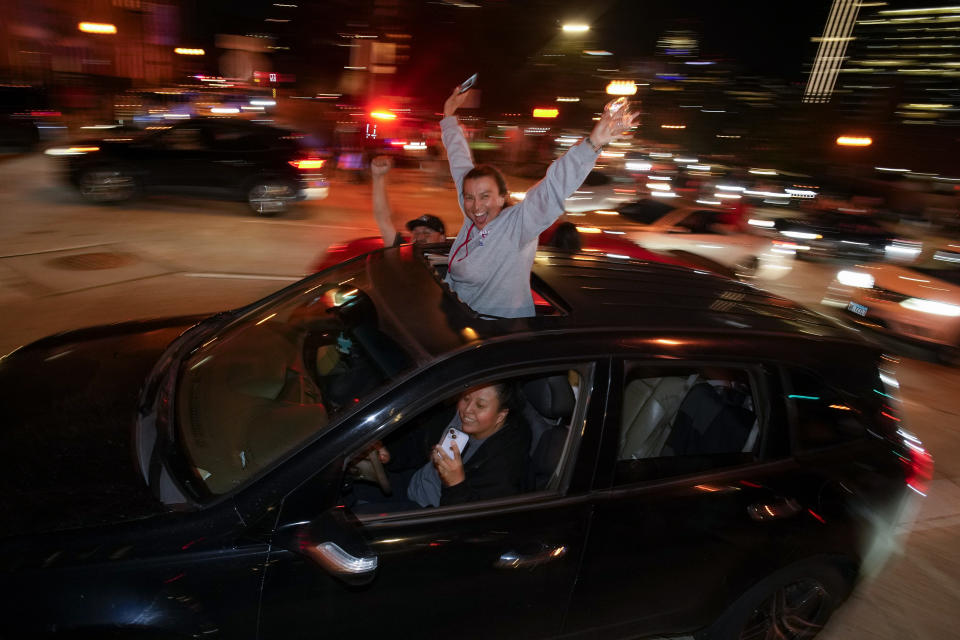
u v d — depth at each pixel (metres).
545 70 29.77
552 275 2.78
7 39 28.12
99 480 1.99
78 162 11.18
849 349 2.78
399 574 2.02
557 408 2.37
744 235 14.34
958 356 7.73
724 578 2.55
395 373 2.08
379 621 2.05
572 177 2.36
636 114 2.29
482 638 2.23
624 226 14.62
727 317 2.68
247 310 2.87
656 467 2.38
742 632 2.79
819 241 14.53
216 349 2.63
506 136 25.31
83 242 8.87
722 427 2.68
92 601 1.73
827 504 2.62
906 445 2.89
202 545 1.84
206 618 1.84
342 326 2.46
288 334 2.63
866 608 3.51
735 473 2.49
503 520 2.14
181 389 2.37
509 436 2.42
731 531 2.47
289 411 2.20
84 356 2.72
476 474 2.36
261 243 9.77
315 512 1.91
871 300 8.42
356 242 5.86
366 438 1.97
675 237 13.26
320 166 12.43
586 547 2.25
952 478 5.01
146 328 3.06
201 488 1.97
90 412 2.30
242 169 11.59
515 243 2.49
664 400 2.76
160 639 1.78
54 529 1.83
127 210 11.26
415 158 18.47
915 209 23.05
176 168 11.44
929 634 3.38
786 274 12.81
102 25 33.25
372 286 2.63
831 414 2.66
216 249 9.14
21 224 9.54
